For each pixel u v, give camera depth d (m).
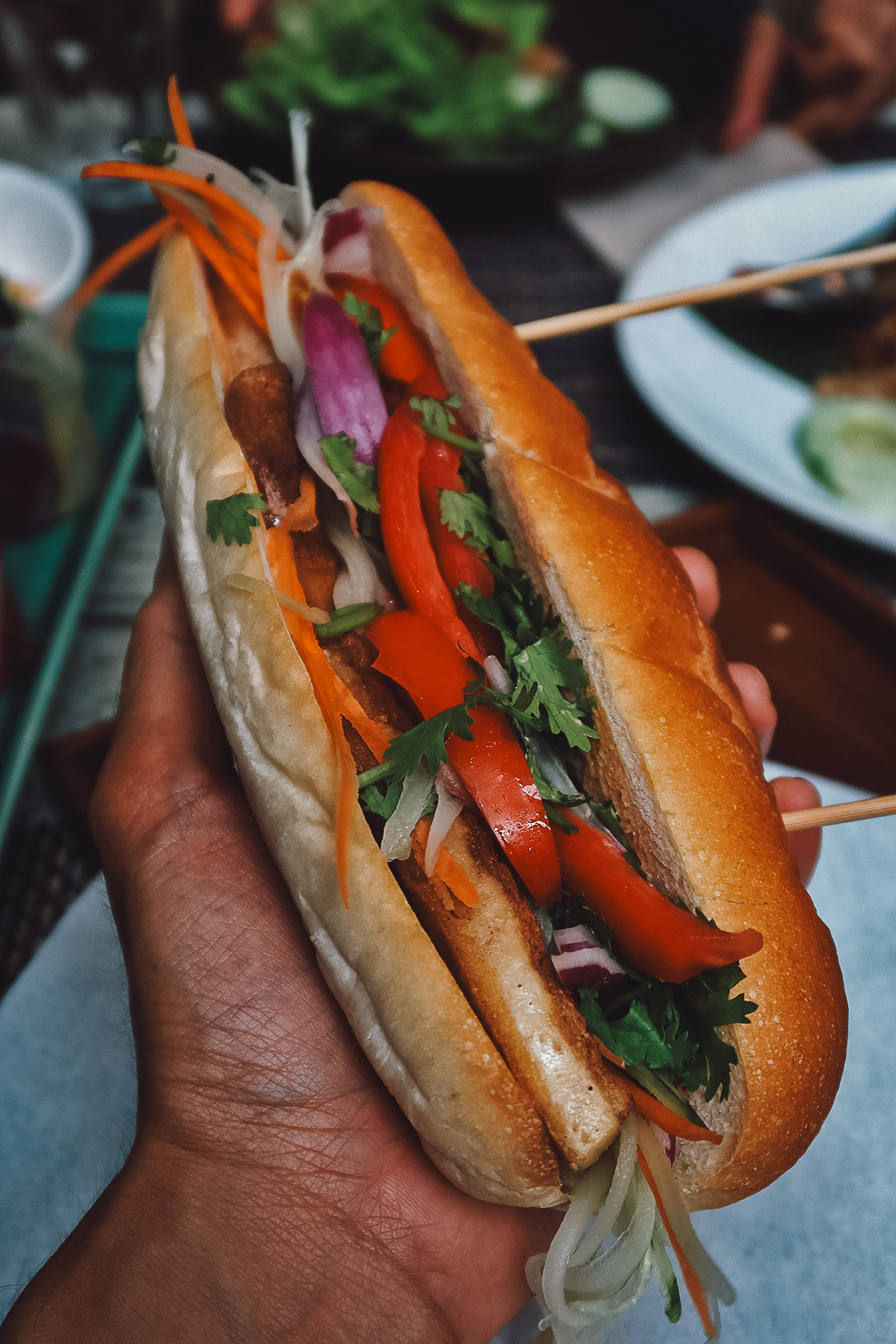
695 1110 0.21
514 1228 0.22
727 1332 0.23
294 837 0.22
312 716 0.22
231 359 0.27
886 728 0.33
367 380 0.25
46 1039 0.25
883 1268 0.24
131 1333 0.20
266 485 0.24
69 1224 0.23
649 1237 0.20
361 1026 0.21
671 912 0.20
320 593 0.24
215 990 0.22
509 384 0.26
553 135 0.44
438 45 0.43
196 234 0.27
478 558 0.24
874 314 0.41
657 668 0.23
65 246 0.36
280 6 0.44
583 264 0.44
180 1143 0.22
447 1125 0.20
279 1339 0.20
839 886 0.29
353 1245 0.21
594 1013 0.21
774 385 0.40
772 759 0.32
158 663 0.26
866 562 0.38
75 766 0.28
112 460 0.36
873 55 0.52
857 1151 0.25
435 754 0.20
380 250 0.29
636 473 0.39
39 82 0.43
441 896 0.21
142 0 0.42
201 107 0.47
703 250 0.43
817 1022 0.21
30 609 0.33
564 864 0.21
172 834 0.23
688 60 0.50
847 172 0.46
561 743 0.23
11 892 0.28
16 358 0.32
